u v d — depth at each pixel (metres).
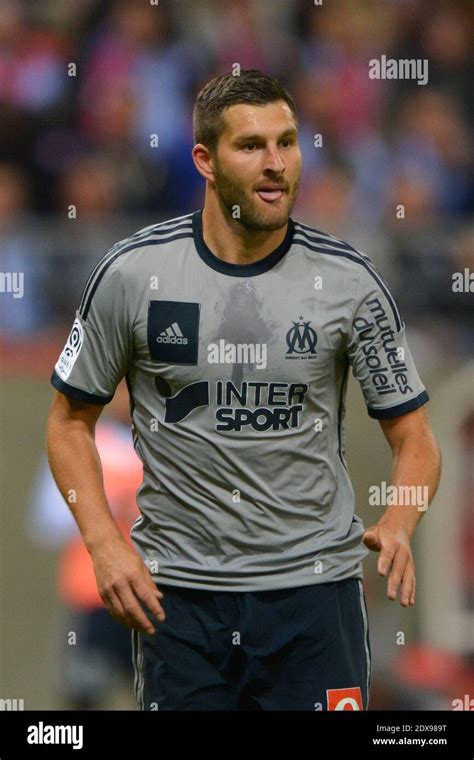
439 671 26.28
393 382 14.38
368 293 14.23
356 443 29.91
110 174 37.16
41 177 37.72
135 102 38.28
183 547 14.37
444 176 39.34
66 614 30.44
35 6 40.31
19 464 31.17
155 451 14.37
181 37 40.25
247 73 14.03
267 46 40.84
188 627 14.43
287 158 13.81
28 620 30.80
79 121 38.41
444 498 27.91
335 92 40.19
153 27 40.12
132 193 36.94
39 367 31.50
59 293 32.47
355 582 14.77
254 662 14.33
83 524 14.20
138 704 15.20
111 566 13.80
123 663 26.25
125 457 25.52
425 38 41.59
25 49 39.28
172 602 14.45
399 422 14.56
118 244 14.50
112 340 14.34
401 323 14.45
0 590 30.80
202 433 14.08
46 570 30.78
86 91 38.75
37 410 31.34
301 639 14.34
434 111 40.34
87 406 14.74
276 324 14.04
